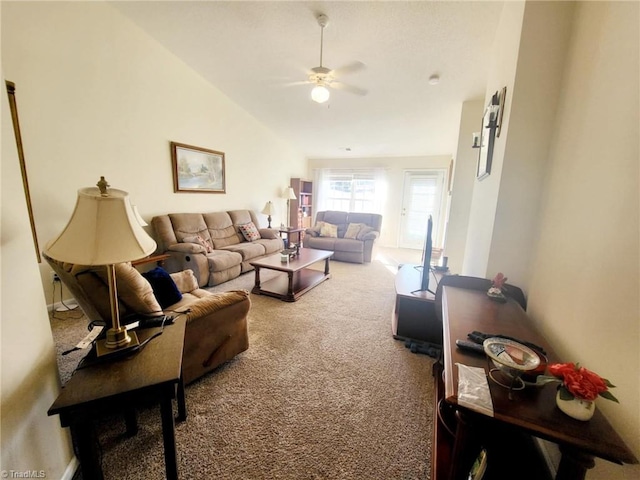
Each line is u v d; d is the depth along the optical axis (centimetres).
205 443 126
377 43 260
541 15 141
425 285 224
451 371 87
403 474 114
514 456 98
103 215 92
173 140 364
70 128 260
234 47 304
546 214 143
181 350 106
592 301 98
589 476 89
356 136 526
